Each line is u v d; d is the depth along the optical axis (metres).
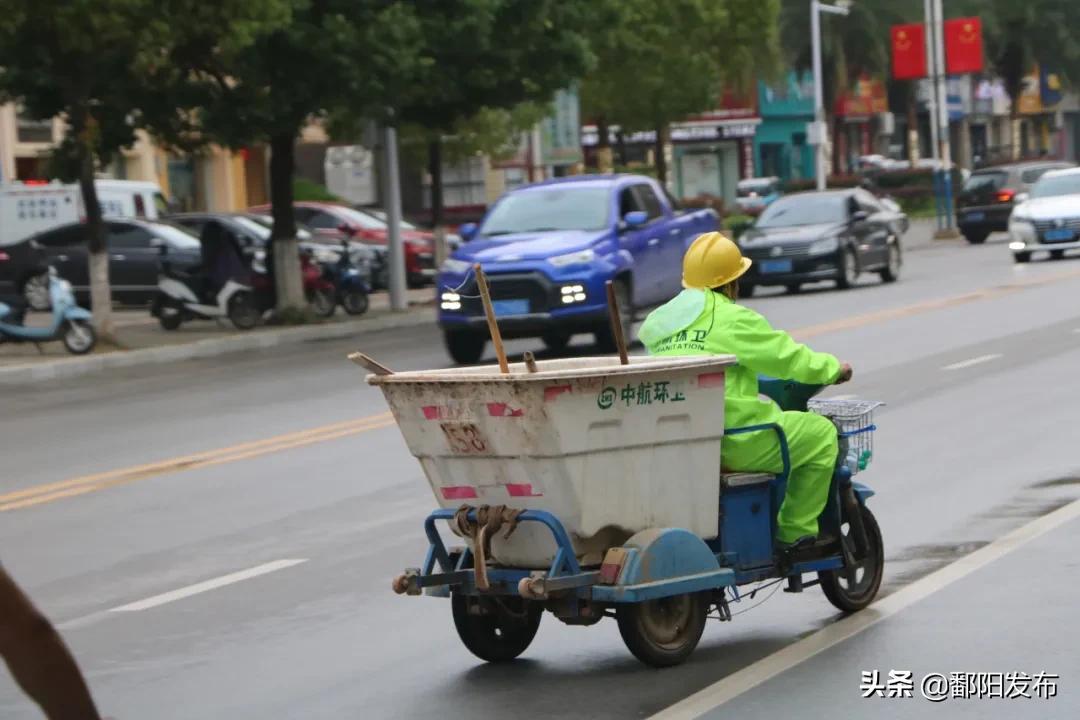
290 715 12.95
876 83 169.38
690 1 86.81
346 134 59.38
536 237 40.31
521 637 14.31
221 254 52.50
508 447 12.88
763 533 14.34
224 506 22.72
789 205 60.97
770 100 158.62
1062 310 45.53
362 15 50.38
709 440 13.66
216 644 15.37
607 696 12.96
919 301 51.09
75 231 64.06
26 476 26.47
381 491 23.23
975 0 142.50
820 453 14.58
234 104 50.44
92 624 16.41
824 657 13.77
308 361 43.72
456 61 54.53
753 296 59.28
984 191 88.56
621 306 40.75
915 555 17.55
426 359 42.59
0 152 84.44
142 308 66.12
